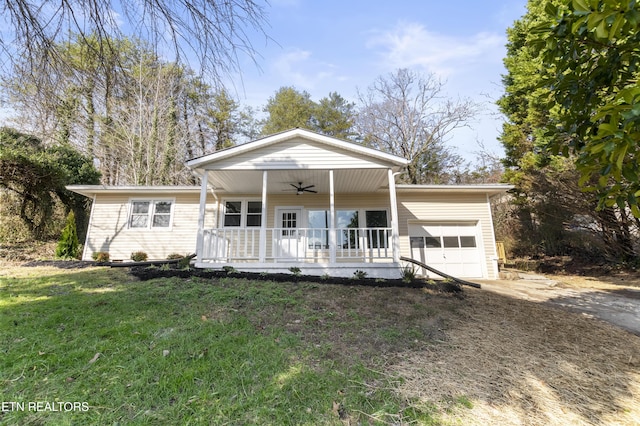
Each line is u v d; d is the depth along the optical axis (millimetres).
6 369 2752
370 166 8211
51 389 2520
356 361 3355
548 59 2631
